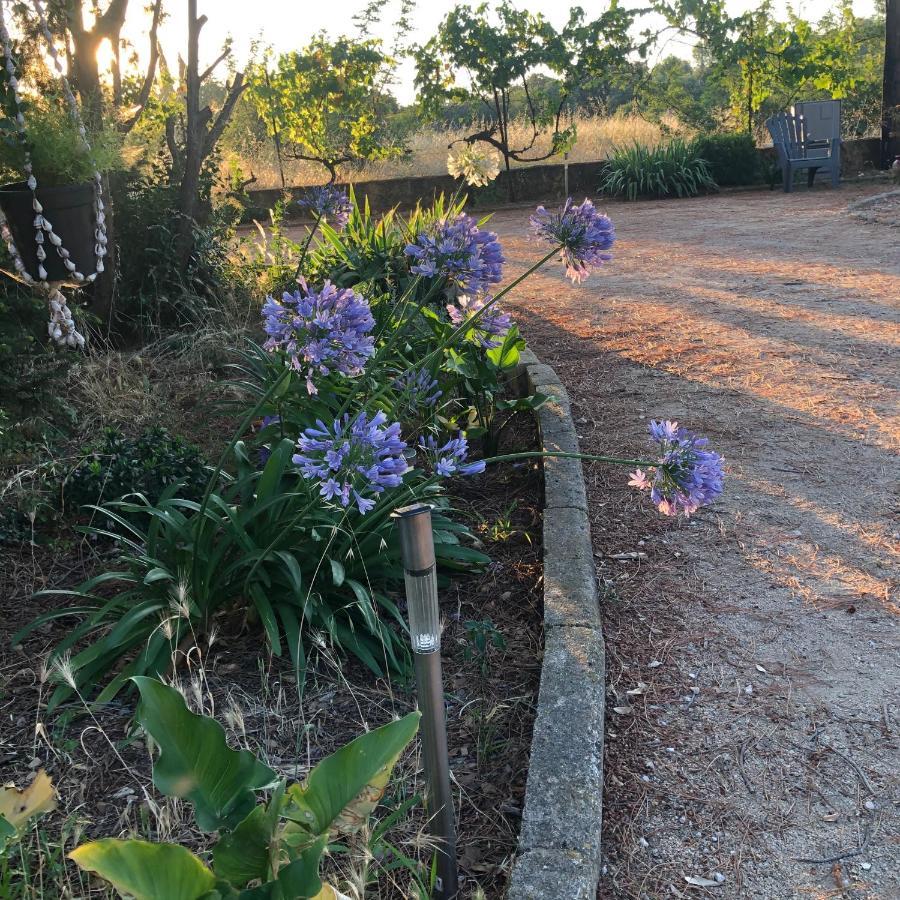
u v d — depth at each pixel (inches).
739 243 422.9
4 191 133.3
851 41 865.5
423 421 178.2
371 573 132.0
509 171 658.2
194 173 271.1
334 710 112.3
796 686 114.1
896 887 85.8
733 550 147.9
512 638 126.1
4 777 101.7
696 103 852.6
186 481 153.6
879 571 139.3
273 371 171.6
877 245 390.3
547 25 646.5
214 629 117.8
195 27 265.1
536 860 84.6
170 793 66.5
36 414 183.9
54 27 214.1
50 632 129.2
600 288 348.2
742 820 94.2
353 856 78.6
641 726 108.1
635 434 197.9
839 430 193.3
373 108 737.0
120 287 261.4
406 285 230.2
